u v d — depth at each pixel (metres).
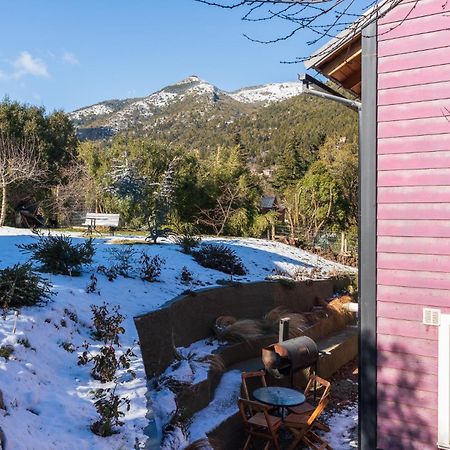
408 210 5.37
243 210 21.34
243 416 6.34
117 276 8.29
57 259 7.50
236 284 9.90
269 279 11.61
